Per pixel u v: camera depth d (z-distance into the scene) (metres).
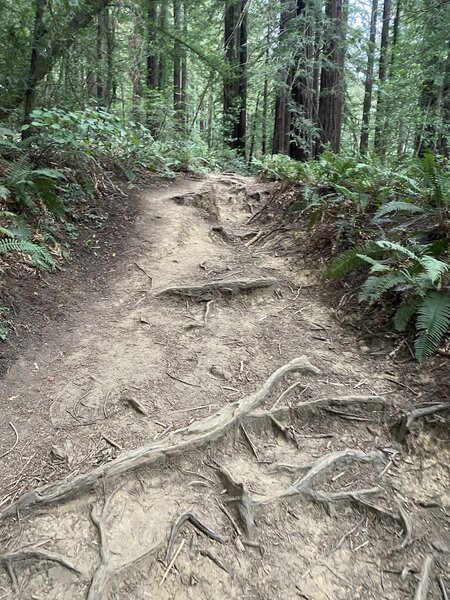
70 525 2.39
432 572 2.29
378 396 3.35
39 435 3.04
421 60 9.16
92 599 2.00
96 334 4.32
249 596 2.15
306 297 4.97
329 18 12.88
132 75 11.42
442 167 6.17
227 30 16.19
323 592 2.19
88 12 6.95
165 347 4.11
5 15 6.33
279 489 2.68
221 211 8.17
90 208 6.66
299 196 7.02
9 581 2.11
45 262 5.14
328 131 13.84
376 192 5.67
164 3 10.52
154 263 5.84
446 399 3.23
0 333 3.98
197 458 2.84
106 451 2.88
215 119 21.25
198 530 2.41
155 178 8.95
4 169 5.74
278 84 13.34
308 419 3.23
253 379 3.62
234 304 4.91
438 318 3.51
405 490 2.75
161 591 2.12
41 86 7.38
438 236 4.47
